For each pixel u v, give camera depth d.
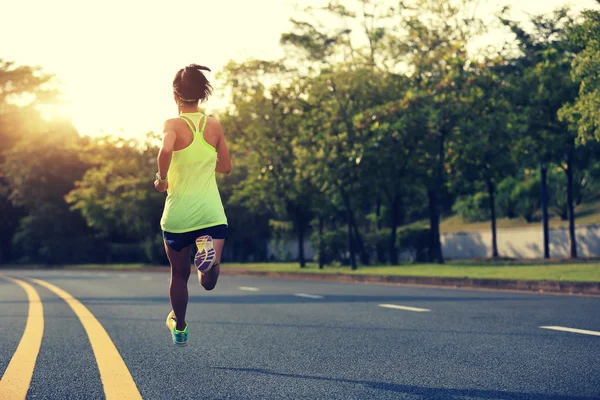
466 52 29.72
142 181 52.00
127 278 28.41
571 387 4.87
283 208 37.56
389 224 50.38
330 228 42.28
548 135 30.30
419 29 30.81
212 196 5.44
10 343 7.67
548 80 29.81
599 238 36.62
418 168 33.88
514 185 48.53
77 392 4.97
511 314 9.92
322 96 32.38
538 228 40.31
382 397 4.68
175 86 5.54
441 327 8.52
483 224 52.97
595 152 30.53
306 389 4.99
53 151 69.31
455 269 23.92
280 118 36.03
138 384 5.25
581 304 11.56
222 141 5.61
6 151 73.19
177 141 5.36
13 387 5.17
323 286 19.31
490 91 29.97
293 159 35.50
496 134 30.09
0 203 74.56
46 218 67.50
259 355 6.61
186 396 4.81
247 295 15.09
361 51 33.38
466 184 36.81
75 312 11.51
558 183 45.97
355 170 31.36
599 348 6.59
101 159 55.06
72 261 67.44
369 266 34.91
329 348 6.98
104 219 57.91
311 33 43.16
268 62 38.72
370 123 30.45
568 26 29.81
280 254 53.12
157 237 54.53
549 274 18.08
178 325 5.89
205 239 5.10
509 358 6.14
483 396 4.65
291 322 9.42
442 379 5.27
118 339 7.90
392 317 9.81
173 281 5.75
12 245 74.19
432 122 29.69
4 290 19.06
